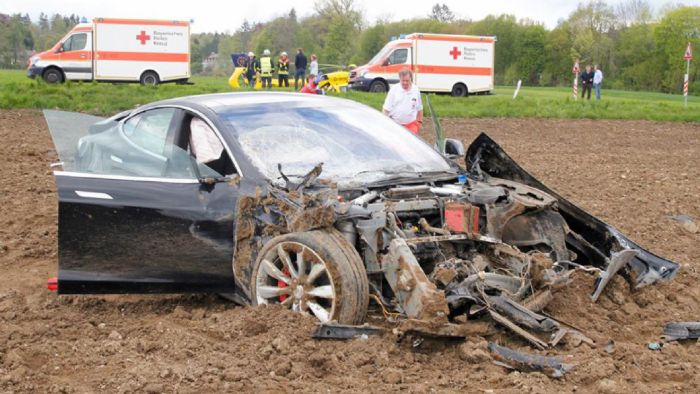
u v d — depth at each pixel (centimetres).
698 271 752
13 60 10975
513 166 683
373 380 466
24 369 471
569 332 524
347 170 617
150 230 605
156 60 3522
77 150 714
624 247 619
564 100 3225
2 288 673
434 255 556
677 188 1246
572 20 8150
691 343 551
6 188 1086
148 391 442
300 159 617
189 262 599
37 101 2248
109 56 3481
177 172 622
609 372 477
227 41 10831
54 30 13162
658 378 482
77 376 470
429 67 3669
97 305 629
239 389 449
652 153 1731
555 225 614
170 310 620
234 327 534
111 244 607
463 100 3152
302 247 529
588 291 600
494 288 536
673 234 917
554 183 1265
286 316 532
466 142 1845
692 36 7275
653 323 580
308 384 458
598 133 2166
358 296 517
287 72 3697
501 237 580
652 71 7588
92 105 2286
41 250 788
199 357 495
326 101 717
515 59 8200
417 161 658
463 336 505
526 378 468
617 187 1239
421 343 512
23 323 581
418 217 579
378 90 3653
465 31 8512
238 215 577
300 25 9244
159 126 671
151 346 514
